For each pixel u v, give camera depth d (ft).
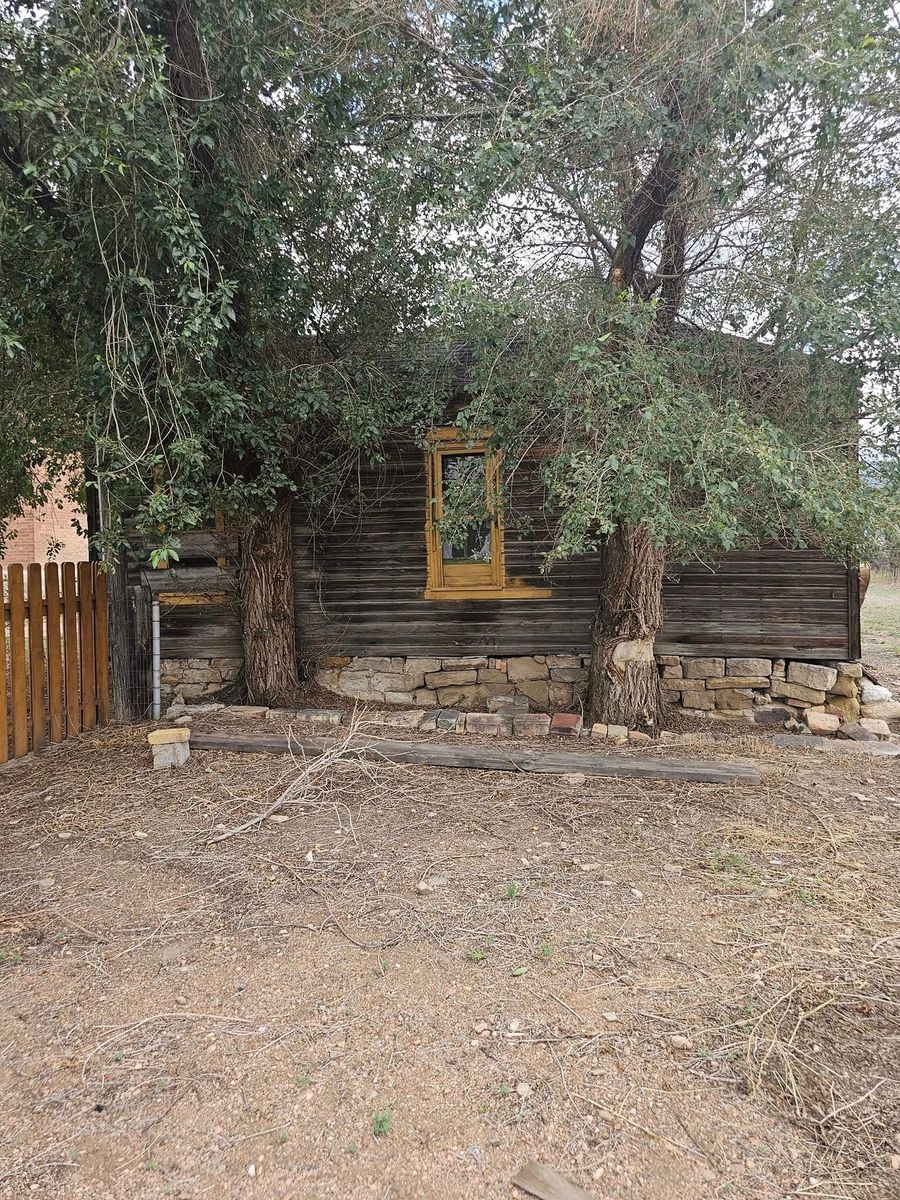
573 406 14.97
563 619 24.07
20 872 11.37
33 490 23.97
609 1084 6.68
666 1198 5.50
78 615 19.43
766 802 14.51
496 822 13.46
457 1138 6.08
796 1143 6.02
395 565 24.68
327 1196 5.55
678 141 14.83
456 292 14.92
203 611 25.91
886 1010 7.78
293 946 9.14
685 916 9.84
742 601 23.41
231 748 17.53
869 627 48.08
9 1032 7.50
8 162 14.37
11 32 12.08
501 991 8.14
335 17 15.15
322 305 19.54
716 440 12.79
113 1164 5.85
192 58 15.47
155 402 15.03
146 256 13.75
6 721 16.98
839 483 13.15
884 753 18.75
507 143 13.76
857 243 14.73
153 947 9.16
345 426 19.95
